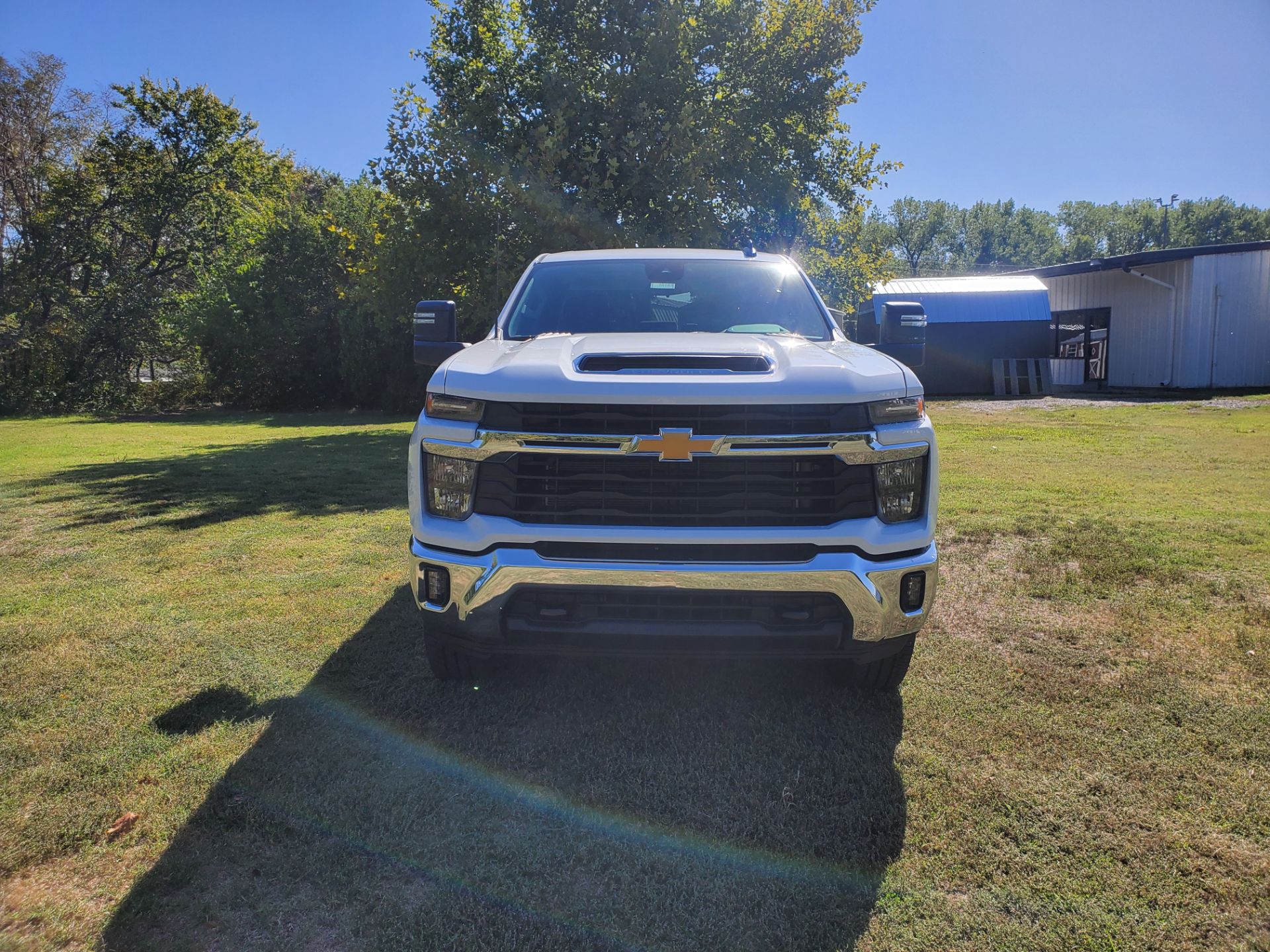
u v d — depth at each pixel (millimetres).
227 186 33969
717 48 14023
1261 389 20141
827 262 14570
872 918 1976
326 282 24969
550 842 2275
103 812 2369
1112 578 4711
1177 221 86188
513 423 2689
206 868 2129
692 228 13102
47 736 2838
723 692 3283
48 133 30609
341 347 24094
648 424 2646
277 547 5668
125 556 5410
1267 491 7426
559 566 2650
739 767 2693
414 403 22906
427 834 2303
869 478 2713
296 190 36031
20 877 2082
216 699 3162
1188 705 3100
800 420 2662
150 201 31109
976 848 2252
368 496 7773
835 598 2670
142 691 3234
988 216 96312
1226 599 4332
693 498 2658
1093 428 12969
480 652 2869
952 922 1963
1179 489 7574
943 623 4043
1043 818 2383
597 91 13609
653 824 2365
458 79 14242
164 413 26281
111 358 28703
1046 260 94625
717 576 2607
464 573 2725
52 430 18016
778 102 14172
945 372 22438
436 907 1996
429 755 2754
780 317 3830
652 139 13312
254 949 1840
